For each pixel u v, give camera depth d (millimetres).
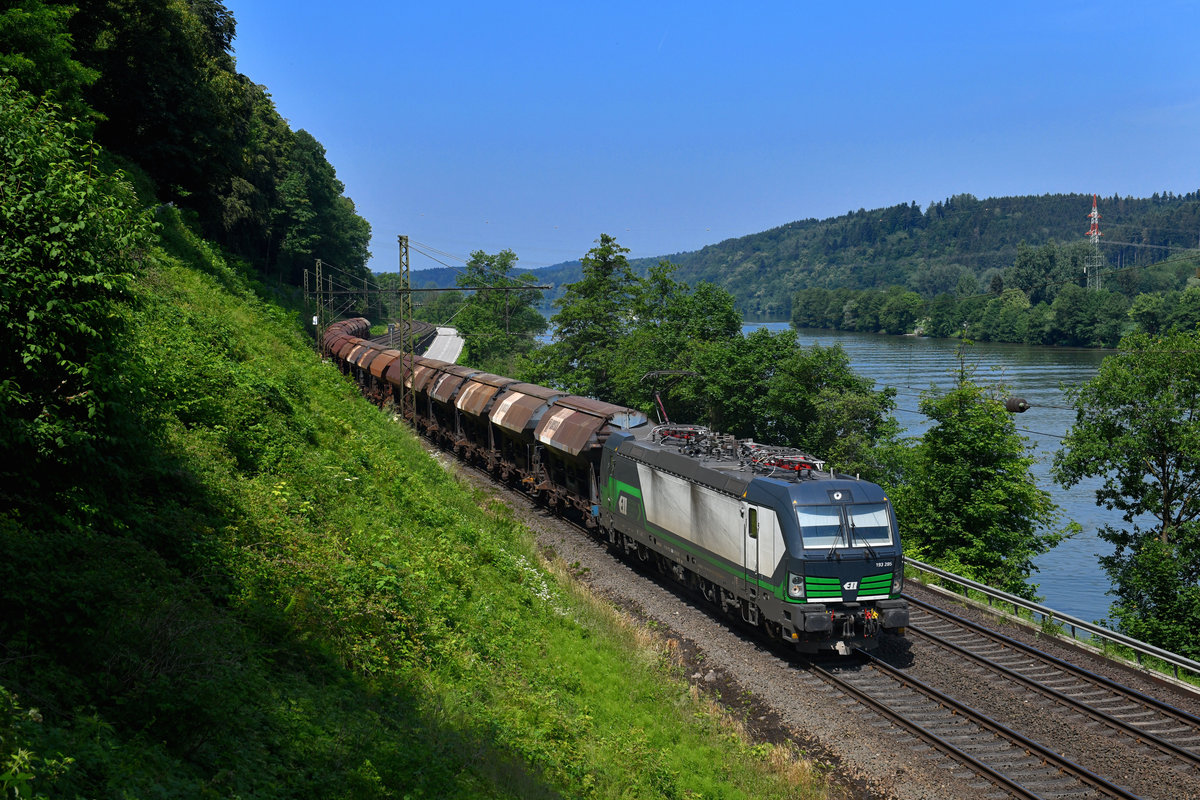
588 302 61844
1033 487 32906
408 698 11562
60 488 10453
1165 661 18734
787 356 46094
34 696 6922
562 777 11695
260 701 9008
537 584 20047
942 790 13500
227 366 20531
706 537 21250
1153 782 13555
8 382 9320
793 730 15742
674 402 51656
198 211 50688
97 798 6035
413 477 24422
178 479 13297
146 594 9391
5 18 23516
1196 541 28938
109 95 39281
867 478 41938
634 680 16406
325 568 13242
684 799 12438
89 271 10273
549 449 30906
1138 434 30562
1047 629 20328
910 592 23984
